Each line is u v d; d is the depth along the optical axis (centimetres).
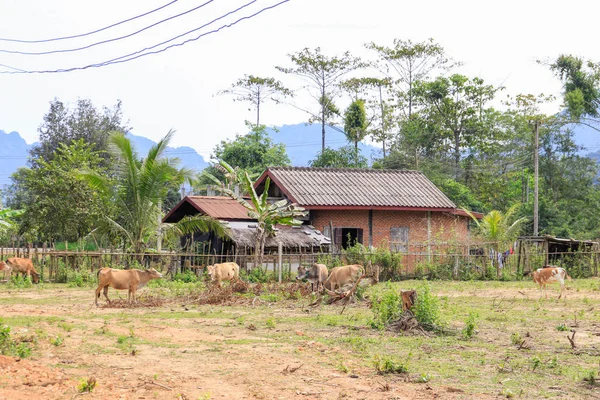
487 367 1078
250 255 2853
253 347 1227
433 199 3556
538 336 1380
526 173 6425
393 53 6431
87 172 2991
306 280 2241
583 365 1098
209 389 915
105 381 950
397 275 2991
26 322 1504
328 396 887
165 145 2944
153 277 1950
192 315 1706
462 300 2112
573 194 6334
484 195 6225
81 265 2780
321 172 3641
